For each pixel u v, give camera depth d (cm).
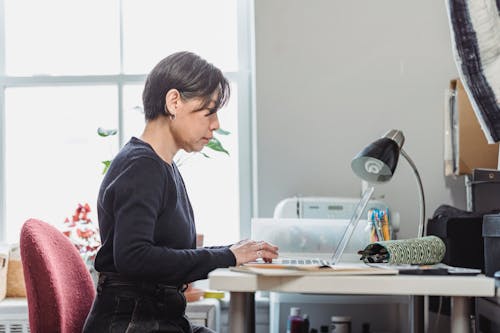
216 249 169
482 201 217
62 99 328
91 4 329
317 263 162
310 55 302
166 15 327
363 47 302
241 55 323
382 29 302
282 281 137
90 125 326
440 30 301
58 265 181
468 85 155
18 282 294
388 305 259
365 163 206
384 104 301
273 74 302
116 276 166
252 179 320
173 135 179
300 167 301
